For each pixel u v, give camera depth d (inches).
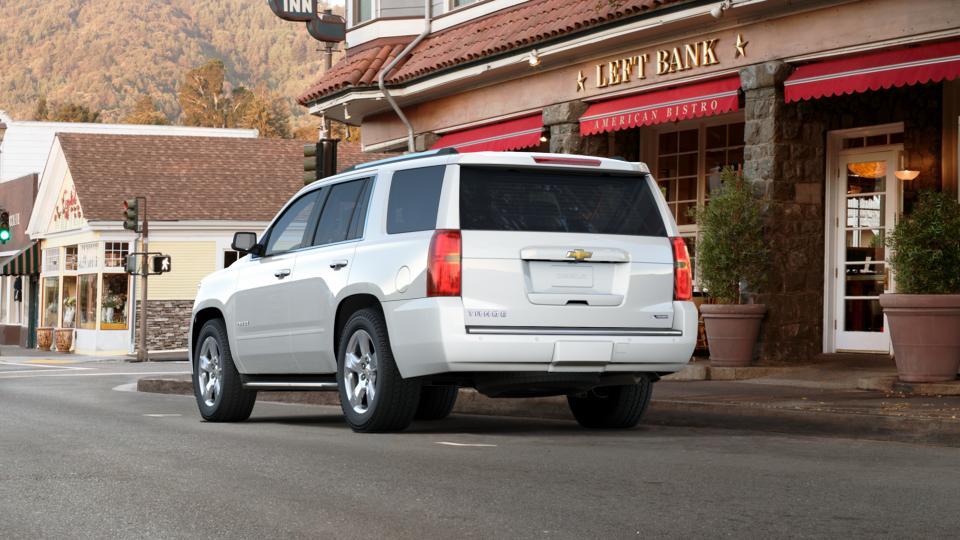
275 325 459.5
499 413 532.7
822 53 601.0
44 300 1956.2
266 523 246.2
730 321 621.9
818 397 473.4
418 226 397.1
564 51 725.9
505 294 384.8
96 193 1731.1
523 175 398.0
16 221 2121.1
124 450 370.6
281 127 5290.4
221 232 1742.1
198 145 1881.2
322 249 440.8
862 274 687.1
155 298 1708.9
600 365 392.5
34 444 391.5
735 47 642.8
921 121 662.5
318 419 520.7
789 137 640.4
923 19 558.6
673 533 232.7
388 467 323.6
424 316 383.2
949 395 478.6
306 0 1040.2
